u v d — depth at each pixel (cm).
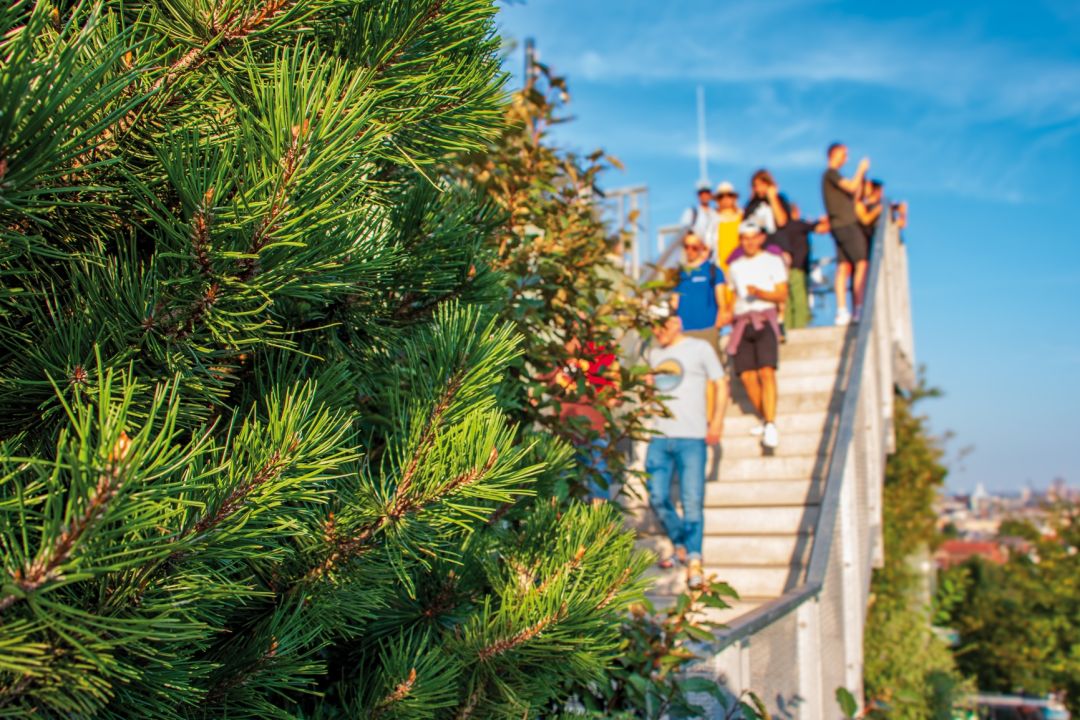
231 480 112
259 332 128
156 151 109
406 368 177
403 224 167
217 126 127
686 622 313
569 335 331
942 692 1033
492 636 175
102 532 91
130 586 108
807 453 796
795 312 1038
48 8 95
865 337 716
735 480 799
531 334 295
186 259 113
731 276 786
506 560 193
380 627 187
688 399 588
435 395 151
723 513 738
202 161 119
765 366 762
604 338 329
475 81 141
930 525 1634
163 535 100
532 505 211
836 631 664
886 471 1509
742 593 657
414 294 171
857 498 794
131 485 90
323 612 153
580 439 314
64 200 120
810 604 544
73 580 88
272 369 151
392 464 150
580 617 174
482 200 211
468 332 154
